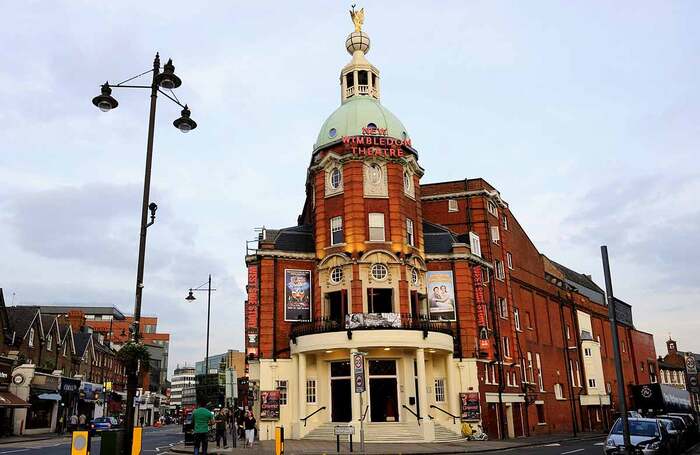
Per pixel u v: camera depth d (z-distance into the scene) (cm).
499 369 4166
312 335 3475
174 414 13712
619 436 2139
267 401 3575
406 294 3688
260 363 3681
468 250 4088
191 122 1720
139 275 1491
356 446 2906
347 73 4503
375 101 4328
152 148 1588
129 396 1411
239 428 3753
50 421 5459
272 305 3797
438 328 3656
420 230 4016
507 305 4584
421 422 3294
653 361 8425
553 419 5034
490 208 4719
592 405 5872
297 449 2730
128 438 1382
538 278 5462
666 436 2178
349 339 3359
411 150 4125
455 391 3747
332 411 3550
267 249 3894
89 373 7238
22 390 4834
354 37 4600
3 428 4612
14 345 5081
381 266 3719
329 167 3969
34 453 2728
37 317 5656
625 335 7700
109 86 1628
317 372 3628
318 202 3956
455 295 3975
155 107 1623
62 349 6300
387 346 3356
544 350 5206
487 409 3903
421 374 3369
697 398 7575
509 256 4912
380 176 3881
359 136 3881
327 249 3828
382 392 3522
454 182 4700
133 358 1427
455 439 3481
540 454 2550
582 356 6009
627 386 7156
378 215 3812
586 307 6538
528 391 4512
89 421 5822
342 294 3678
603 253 1348
